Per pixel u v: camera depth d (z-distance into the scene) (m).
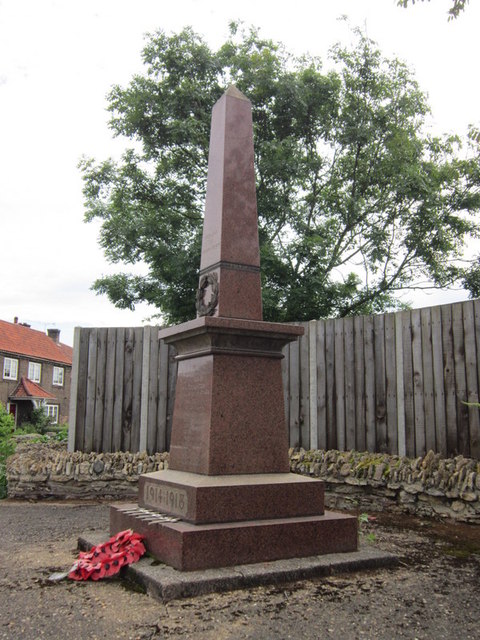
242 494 4.13
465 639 2.88
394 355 7.48
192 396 4.74
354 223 16.80
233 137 5.34
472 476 5.97
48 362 34.66
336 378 7.98
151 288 16.66
